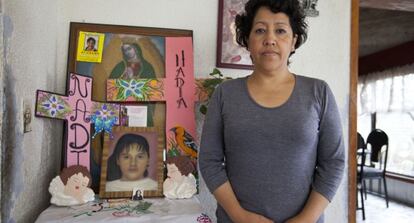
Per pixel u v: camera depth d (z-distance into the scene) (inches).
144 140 55.6
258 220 36.0
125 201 50.3
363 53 211.9
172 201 50.8
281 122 36.4
